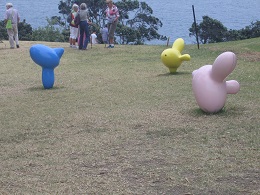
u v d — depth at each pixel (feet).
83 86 36.32
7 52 55.77
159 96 30.58
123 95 31.68
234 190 15.28
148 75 39.65
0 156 19.85
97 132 22.89
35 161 18.97
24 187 16.26
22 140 22.25
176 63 39.17
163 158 18.62
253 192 15.06
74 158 19.15
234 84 25.16
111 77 39.60
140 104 28.55
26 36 85.20
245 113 24.89
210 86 24.66
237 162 17.76
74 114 26.89
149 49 55.06
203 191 15.33
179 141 20.72
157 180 16.42
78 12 55.62
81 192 15.65
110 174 17.16
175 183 16.03
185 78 36.91
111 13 56.44
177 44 39.91
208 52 50.37
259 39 58.34
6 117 27.09
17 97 33.06
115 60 48.91
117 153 19.51
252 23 82.79
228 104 26.94
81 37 55.72
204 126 22.82
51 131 23.58
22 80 40.55
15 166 18.47
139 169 17.52
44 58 35.22
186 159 18.34
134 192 15.46
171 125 23.39
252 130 21.80
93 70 43.70
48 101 31.12
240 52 48.93
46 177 17.10
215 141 20.43
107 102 29.73
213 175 16.53
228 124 22.94
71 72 43.14
